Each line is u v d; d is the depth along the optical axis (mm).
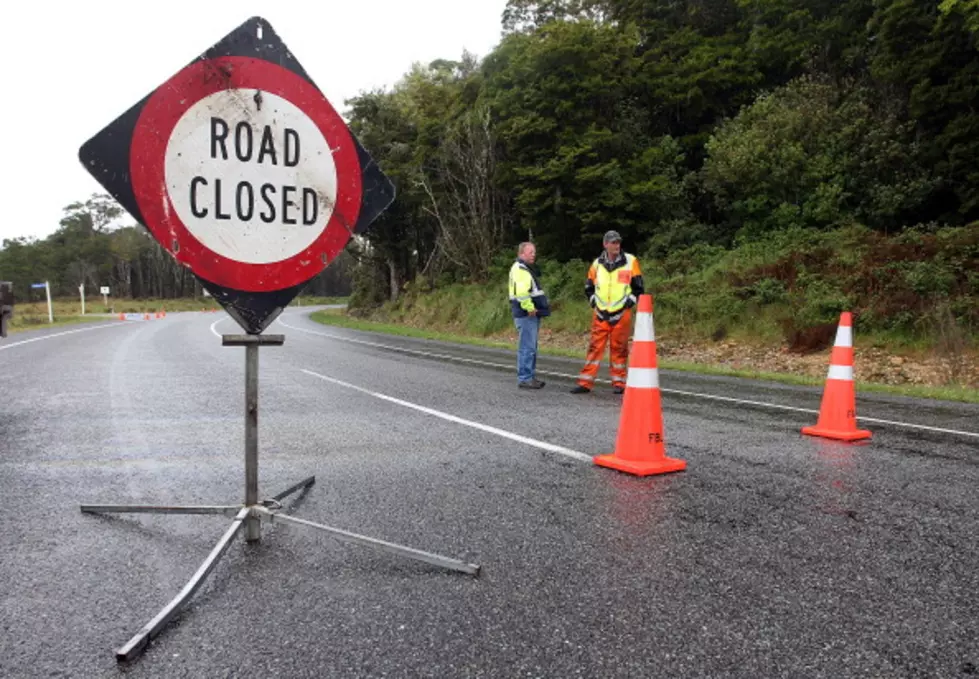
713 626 2250
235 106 2850
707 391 8586
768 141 22312
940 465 4555
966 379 11156
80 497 3814
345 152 3105
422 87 37594
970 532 3193
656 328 17812
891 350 13031
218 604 2420
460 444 5230
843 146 21438
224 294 2869
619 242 8273
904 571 2723
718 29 31469
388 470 4402
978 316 12680
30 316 38844
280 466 4516
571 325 20766
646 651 2084
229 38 2844
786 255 17844
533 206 27109
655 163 26453
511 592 2520
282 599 2461
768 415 6668
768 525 3287
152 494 3885
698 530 3215
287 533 3186
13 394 8031
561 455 4840
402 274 40250
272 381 9438
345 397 7867
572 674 1949
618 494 3824
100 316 47531
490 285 28453
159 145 2701
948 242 15203
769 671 1970
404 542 3045
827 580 2633
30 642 2162
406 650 2094
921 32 20672
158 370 10734
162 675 1962
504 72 28859
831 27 25562
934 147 20078
